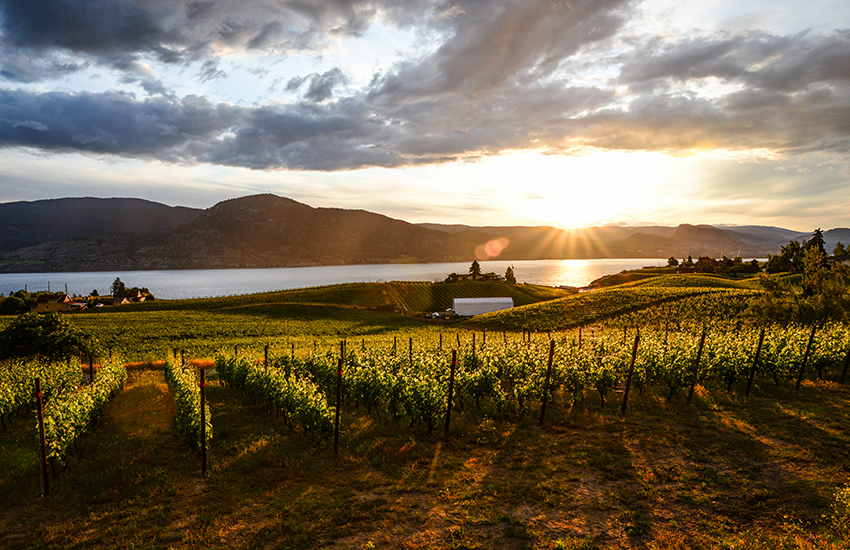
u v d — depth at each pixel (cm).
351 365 2231
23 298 12244
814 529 843
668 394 1900
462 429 1548
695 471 1119
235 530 927
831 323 3122
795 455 1176
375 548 848
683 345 2116
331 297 11181
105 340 5838
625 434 1413
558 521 922
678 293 7312
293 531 912
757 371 1869
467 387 1778
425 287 13025
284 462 1299
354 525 931
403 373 1931
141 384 2838
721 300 6247
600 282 15850
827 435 1301
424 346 3142
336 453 1332
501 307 10462
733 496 987
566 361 1928
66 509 1053
